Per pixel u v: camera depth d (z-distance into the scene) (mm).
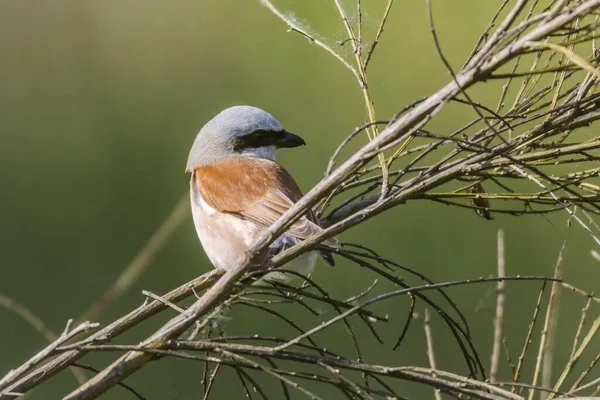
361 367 4664
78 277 12609
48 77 16172
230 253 7527
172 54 16266
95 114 15297
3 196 13938
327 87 15438
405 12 15352
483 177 5812
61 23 16641
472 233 12883
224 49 16312
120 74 16422
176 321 5156
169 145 14906
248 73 15844
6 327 11570
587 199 5520
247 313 11422
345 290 12312
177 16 16859
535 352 10898
